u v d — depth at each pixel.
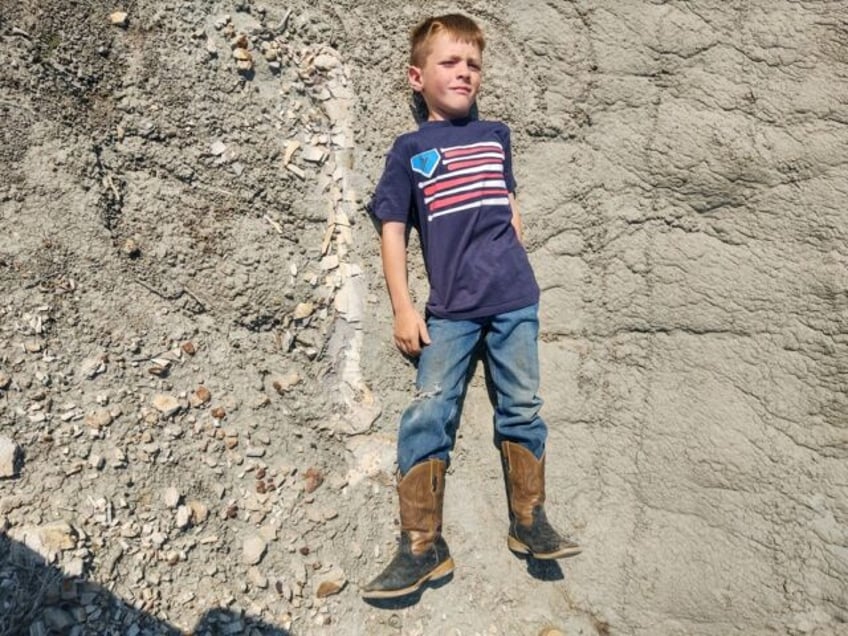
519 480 2.20
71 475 1.85
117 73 2.14
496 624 2.18
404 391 2.32
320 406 2.24
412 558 2.07
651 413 2.38
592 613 2.28
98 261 2.04
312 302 2.27
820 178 2.37
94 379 1.96
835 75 2.41
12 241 1.94
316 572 2.07
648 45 2.47
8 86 1.99
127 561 1.85
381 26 2.44
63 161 2.03
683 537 2.31
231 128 2.24
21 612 1.69
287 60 2.34
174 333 2.10
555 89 2.49
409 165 2.24
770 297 2.36
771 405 2.34
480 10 2.50
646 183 2.44
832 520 2.28
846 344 2.31
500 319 2.20
